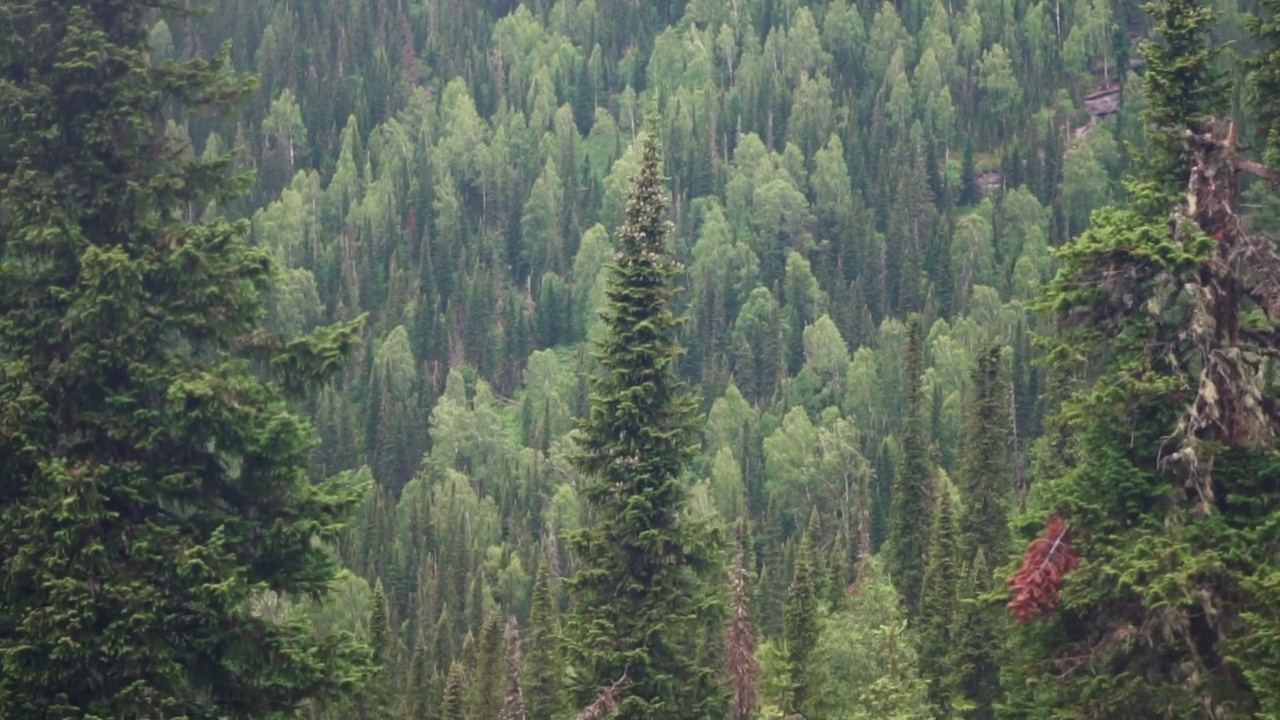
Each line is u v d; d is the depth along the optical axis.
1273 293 28.05
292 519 28.53
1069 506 28.41
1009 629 30.98
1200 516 27.36
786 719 52.41
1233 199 28.83
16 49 28.97
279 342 29.08
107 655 26.47
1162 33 29.77
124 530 27.16
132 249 29.17
